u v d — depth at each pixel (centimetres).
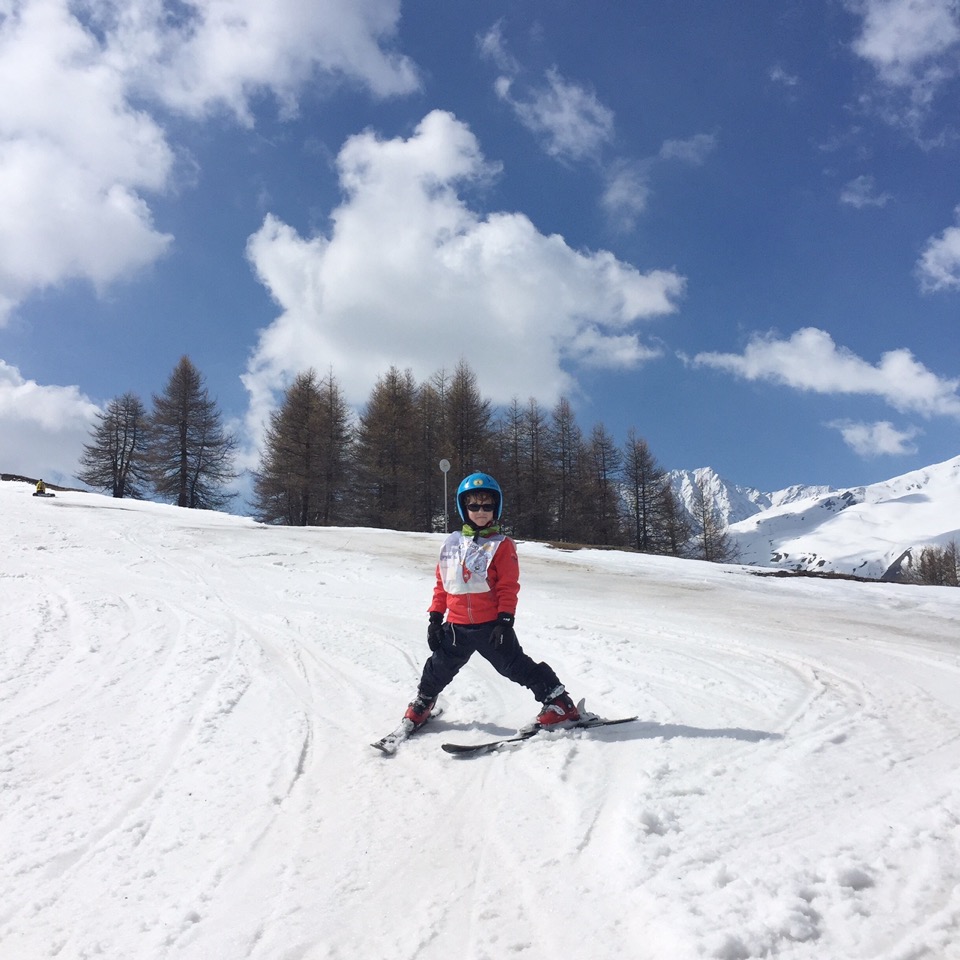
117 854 249
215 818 276
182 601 836
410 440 3778
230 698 441
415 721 371
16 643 604
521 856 234
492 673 498
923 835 231
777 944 178
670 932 183
